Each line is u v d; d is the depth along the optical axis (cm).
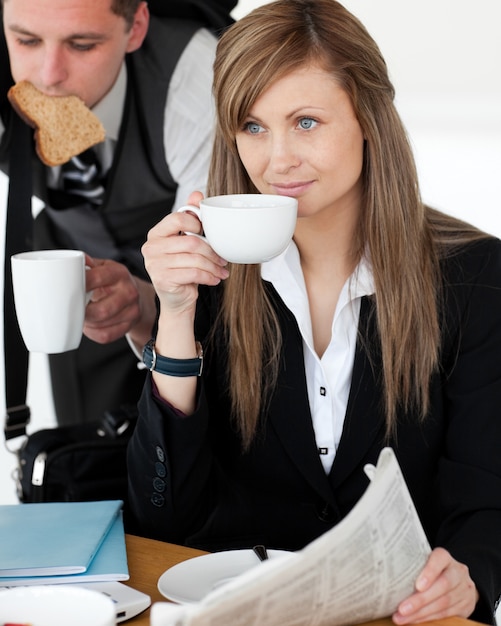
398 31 1255
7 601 105
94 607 103
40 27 232
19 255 169
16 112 235
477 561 141
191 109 247
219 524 172
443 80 1276
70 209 257
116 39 237
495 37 1259
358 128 156
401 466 168
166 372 155
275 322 168
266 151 153
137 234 258
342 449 165
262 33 148
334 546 101
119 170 250
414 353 166
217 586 125
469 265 170
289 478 171
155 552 138
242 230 132
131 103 245
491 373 165
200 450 160
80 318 171
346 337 168
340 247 169
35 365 418
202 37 246
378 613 114
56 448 199
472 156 816
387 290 165
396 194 164
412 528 114
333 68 149
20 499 202
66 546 131
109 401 276
